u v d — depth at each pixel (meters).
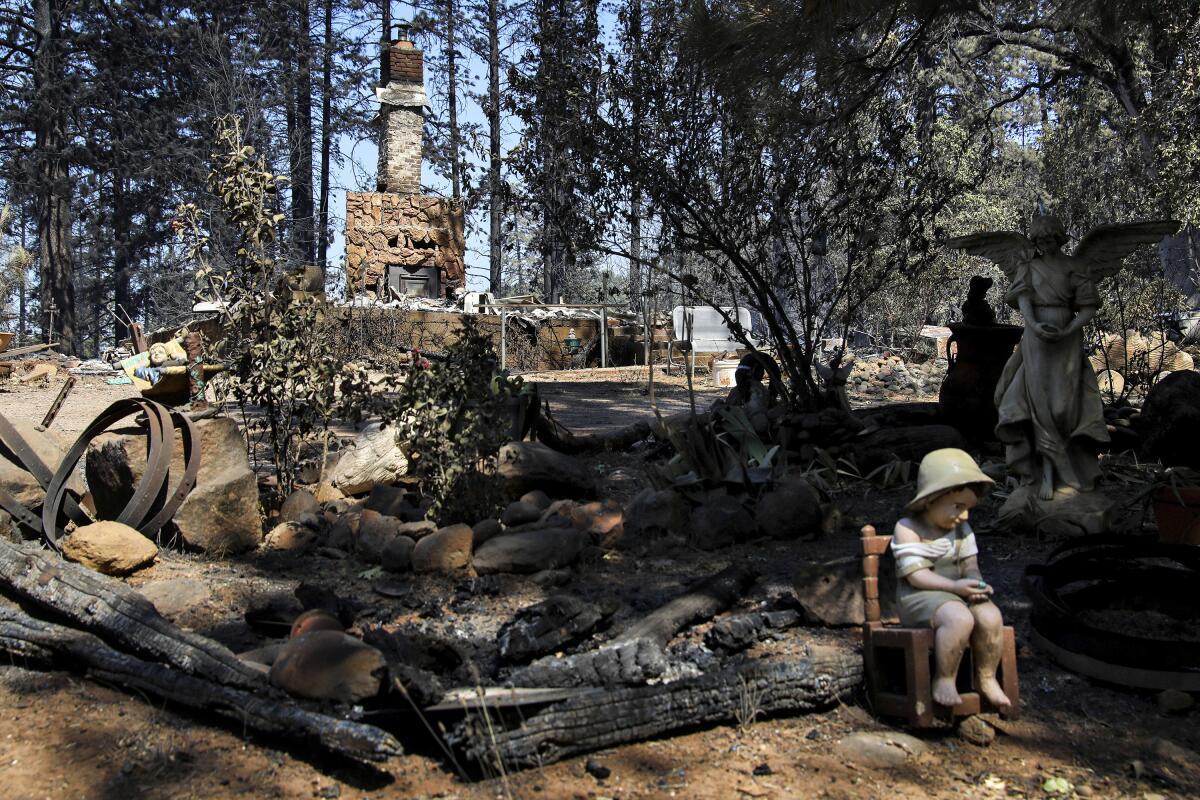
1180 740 4.07
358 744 3.58
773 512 7.27
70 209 50.34
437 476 7.11
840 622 5.11
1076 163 26.67
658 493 7.44
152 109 49.53
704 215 11.95
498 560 6.27
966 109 26.11
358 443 8.67
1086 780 3.76
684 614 5.09
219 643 4.54
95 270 57.94
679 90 11.10
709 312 26.95
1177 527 6.58
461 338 7.37
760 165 11.42
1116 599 5.61
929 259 12.44
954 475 4.08
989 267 30.41
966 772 3.82
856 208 11.84
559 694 3.96
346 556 6.86
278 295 8.06
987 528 7.34
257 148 42.41
